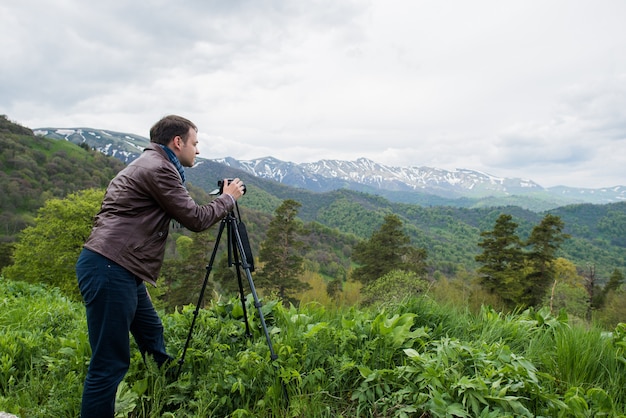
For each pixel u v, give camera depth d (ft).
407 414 9.02
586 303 122.72
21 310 16.97
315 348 11.21
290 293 144.66
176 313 14.46
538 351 11.10
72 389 10.02
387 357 10.80
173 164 9.43
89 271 8.11
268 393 9.61
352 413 9.54
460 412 8.28
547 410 8.68
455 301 16.57
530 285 137.59
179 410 9.53
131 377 10.57
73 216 94.48
